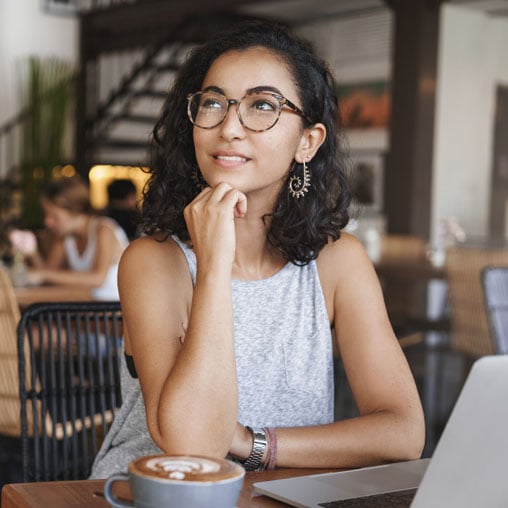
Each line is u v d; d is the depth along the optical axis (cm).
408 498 105
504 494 81
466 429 86
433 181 797
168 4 871
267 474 121
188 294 140
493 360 86
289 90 138
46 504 101
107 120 970
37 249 564
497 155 871
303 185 146
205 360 118
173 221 143
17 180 859
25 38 911
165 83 978
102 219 456
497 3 792
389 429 134
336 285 151
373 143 852
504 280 337
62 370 180
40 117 833
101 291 386
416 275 517
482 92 846
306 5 871
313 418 146
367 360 146
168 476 81
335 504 101
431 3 765
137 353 132
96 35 948
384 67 841
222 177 134
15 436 273
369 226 843
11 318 267
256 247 146
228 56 138
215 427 116
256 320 144
